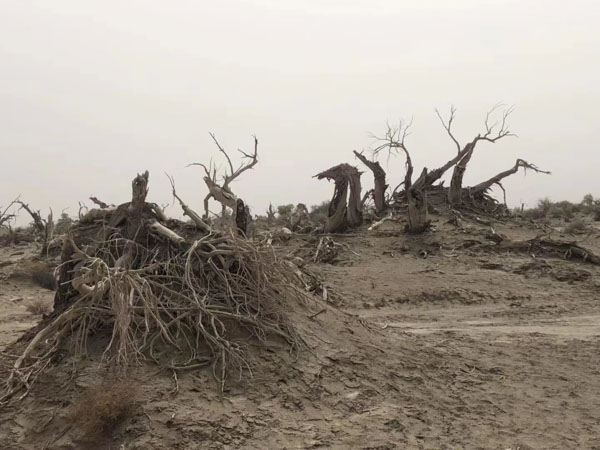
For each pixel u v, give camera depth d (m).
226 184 11.87
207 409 6.64
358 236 35.84
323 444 6.35
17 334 14.44
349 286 24.30
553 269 27.36
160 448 6.01
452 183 44.19
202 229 9.07
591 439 7.10
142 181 8.59
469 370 9.48
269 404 6.95
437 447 6.60
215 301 8.05
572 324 16.62
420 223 35.38
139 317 7.54
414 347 10.09
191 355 7.38
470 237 34.47
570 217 54.41
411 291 23.41
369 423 6.91
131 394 6.54
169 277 7.96
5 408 6.80
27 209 44.34
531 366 10.16
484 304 22.19
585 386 9.18
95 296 7.36
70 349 7.41
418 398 7.87
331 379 7.71
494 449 6.70
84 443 6.20
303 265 12.41
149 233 8.65
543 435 7.18
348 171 38.16
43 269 26.66
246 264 8.41
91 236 8.95
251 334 7.97
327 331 8.97
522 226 41.69
